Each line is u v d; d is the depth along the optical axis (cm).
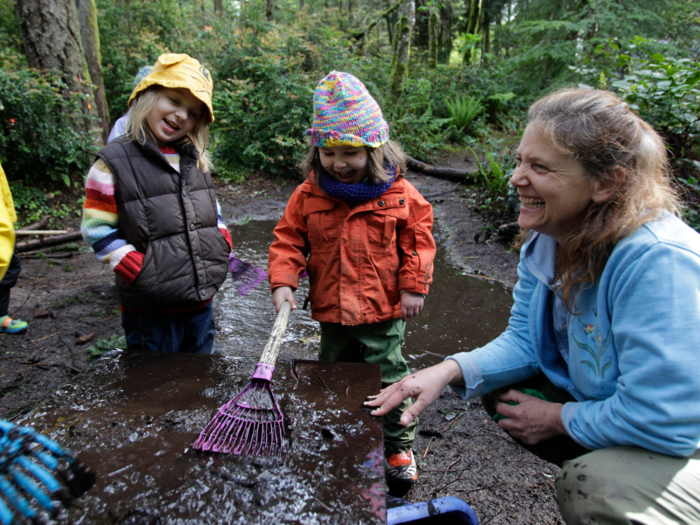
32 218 528
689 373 105
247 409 131
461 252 462
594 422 121
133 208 189
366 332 198
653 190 117
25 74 528
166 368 157
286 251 199
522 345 158
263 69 747
